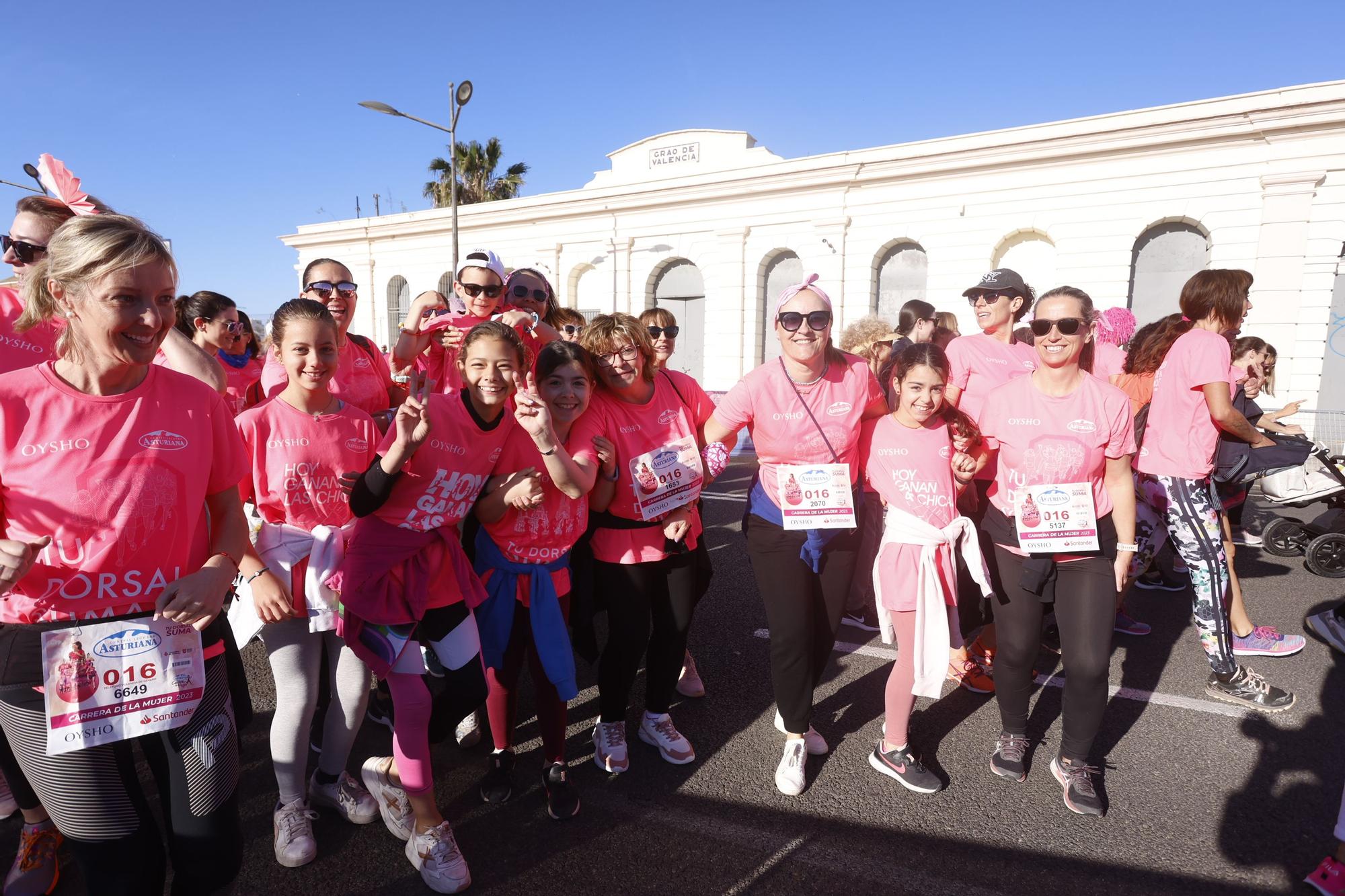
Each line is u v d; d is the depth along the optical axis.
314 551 2.28
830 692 3.42
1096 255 12.75
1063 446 2.49
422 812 2.14
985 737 3.01
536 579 2.45
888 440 2.73
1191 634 4.06
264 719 3.18
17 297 2.26
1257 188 11.47
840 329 15.30
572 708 3.30
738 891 2.13
